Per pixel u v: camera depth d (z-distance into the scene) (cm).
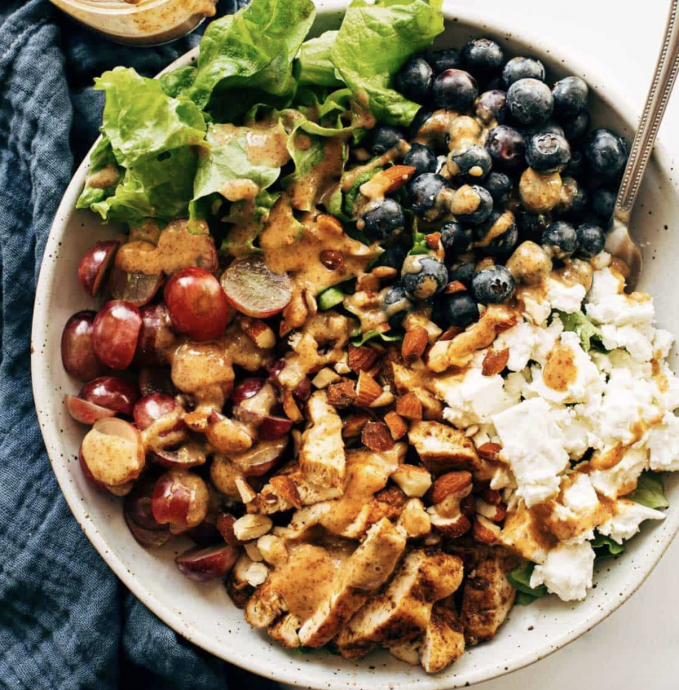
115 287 42
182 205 41
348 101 42
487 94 42
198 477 42
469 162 40
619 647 46
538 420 41
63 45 47
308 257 42
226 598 43
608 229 42
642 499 41
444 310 41
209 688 44
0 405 46
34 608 45
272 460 42
